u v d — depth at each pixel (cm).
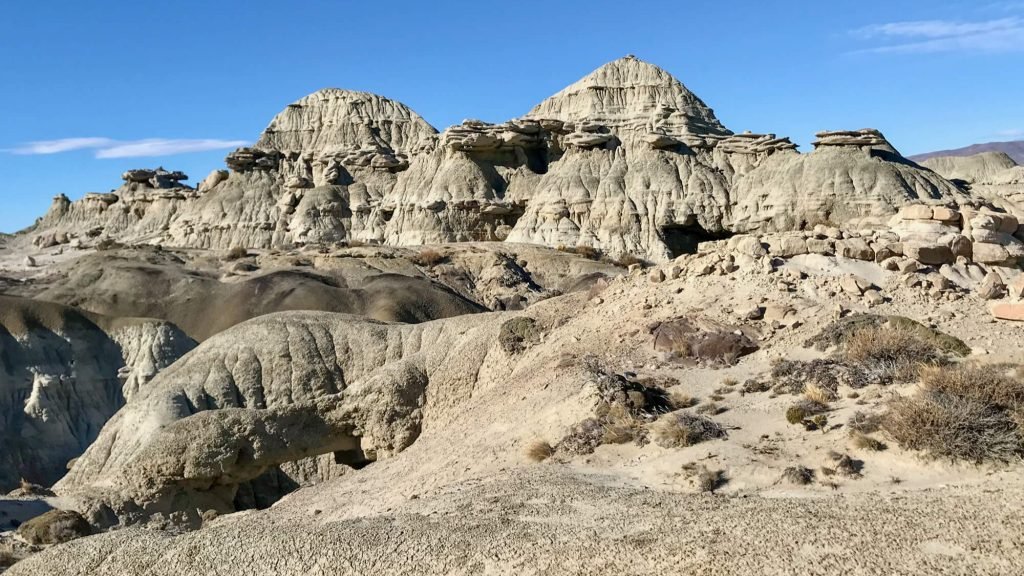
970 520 1558
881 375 2556
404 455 3162
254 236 15562
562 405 2734
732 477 2136
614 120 15500
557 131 15300
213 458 3647
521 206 14362
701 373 2912
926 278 3172
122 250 12094
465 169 14662
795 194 12888
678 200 13638
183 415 4231
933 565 1412
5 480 6488
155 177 19712
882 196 12350
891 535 1532
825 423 2358
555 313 3972
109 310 10125
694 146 14625
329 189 15962
